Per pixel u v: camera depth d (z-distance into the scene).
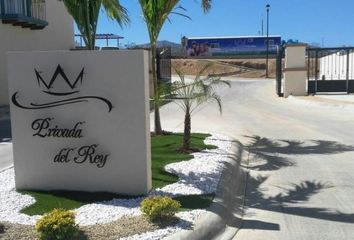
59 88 7.20
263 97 28.12
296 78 27.66
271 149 11.47
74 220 5.35
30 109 7.29
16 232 5.47
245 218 6.53
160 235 5.33
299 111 20.39
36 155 7.36
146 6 11.87
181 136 12.29
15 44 22.69
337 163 9.76
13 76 7.26
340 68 35.41
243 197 7.61
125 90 7.05
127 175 7.15
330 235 5.81
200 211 6.18
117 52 7.02
